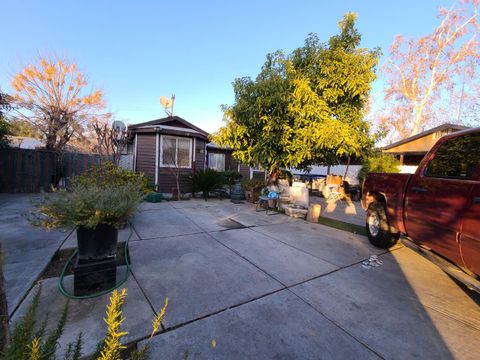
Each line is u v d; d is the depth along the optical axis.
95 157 12.16
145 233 4.73
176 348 1.82
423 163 3.29
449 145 2.93
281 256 3.85
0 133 9.21
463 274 2.54
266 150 7.00
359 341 2.02
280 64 7.12
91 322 2.05
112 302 1.09
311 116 6.28
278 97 6.30
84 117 14.27
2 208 6.30
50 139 11.80
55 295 2.45
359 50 6.05
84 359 1.66
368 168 11.84
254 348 1.88
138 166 11.07
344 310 2.46
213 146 15.27
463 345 2.03
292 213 6.95
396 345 2.00
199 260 3.53
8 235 4.20
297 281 3.04
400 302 2.67
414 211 3.28
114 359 1.02
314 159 7.36
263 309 2.39
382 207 4.37
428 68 18.72
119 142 7.99
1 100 9.45
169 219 5.96
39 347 1.06
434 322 2.34
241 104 7.09
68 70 13.70
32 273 2.84
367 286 3.01
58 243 3.87
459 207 2.49
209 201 9.16
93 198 2.68
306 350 1.89
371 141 7.03
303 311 2.40
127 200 2.91
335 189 12.15
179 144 11.58
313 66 6.74
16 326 1.12
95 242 2.58
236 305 2.44
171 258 3.55
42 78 13.01
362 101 6.67
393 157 12.61
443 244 2.73
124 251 3.76
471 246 2.32
